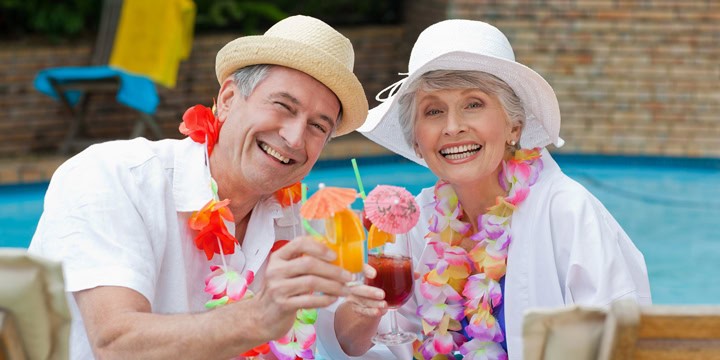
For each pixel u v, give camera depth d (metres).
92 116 9.94
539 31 9.95
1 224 7.64
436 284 2.88
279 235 2.79
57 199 2.47
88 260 2.36
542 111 2.80
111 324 2.24
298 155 2.53
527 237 2.80
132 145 2.61
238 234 2.74
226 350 2.10
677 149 9.93
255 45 2.49
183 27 8.75
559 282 2.78
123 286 2.33
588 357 1.61
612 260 2.70
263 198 2.74
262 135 2.52
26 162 9.16
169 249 2.57
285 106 2.49
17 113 9.80
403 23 11.47
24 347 1.67
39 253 2.48
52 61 9.95
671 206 8.09
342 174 9.32
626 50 9.90
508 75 2.71
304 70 2.47
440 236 2.96
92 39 10.50
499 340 2.83
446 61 2.68
